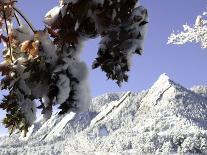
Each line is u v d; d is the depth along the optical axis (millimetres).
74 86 1656
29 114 1729
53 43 1695
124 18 1616
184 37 8531
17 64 1736
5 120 1738
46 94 1652
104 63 1629
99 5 1607
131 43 1619
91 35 1648
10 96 1713
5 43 1854
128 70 1637
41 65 1663
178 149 148500
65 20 1634
